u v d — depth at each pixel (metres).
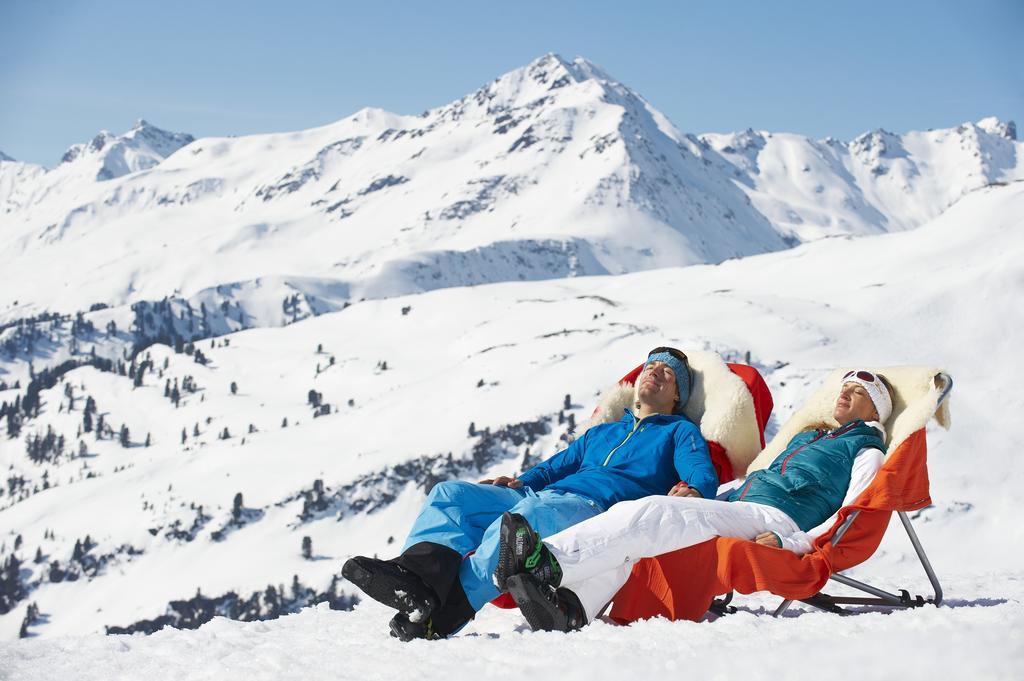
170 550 185.50
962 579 6.79
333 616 5.27
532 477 5.48
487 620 5.06
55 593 180.88
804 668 2.90
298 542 180.50
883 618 3.68
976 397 168.12
